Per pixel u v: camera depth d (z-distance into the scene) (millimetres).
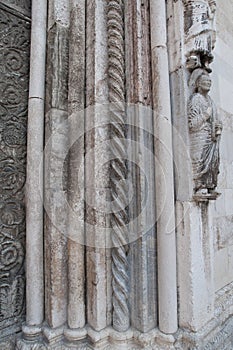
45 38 1406
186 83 1339
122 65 1333
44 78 1373
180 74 1345
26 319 1274
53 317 1222
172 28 1398
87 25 1403
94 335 1175
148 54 1355
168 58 1387
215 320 1354
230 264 1833
